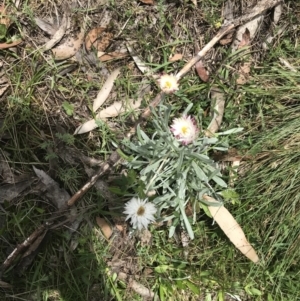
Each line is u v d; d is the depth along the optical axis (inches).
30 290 16.6
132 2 17.6
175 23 17.9
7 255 16.6
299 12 18.1
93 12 17.5
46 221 16.3
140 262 17.2
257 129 17.5
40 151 17.0
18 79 16.8
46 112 17.0
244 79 17.8
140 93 17.5
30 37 17.1
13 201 16.6
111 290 16.9
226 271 17.5
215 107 17.4
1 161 16.7
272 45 18.0
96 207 16.8
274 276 17.4
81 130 17.0
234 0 18.0
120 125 17.3
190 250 17.5
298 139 16.9
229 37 18.0
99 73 17.5
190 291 17.5
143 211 15.1
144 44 17.5
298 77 17.5
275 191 16.9
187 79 17.6
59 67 17.2
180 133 14.6
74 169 16.8
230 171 17.3
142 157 16.5
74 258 16.8
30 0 17.2
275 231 17.0
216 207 16.9
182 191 16.0
